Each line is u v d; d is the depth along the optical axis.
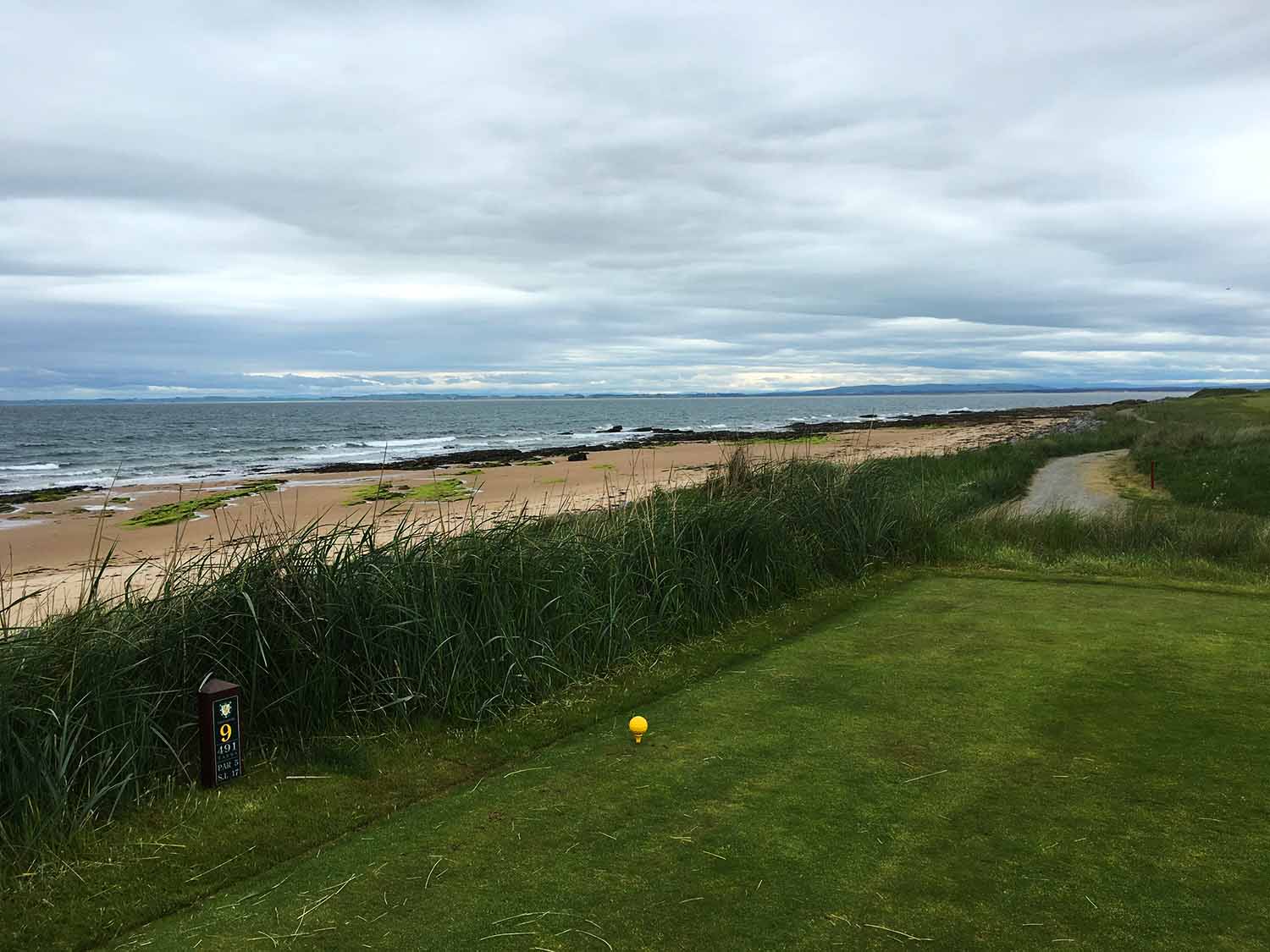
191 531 18.48
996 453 26.23
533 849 3.25
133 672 4.23
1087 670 5.18
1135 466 23.64
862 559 8.91
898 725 4.38
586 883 2.98
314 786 3.97
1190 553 10.05
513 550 5.91
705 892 2.89
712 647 6.18
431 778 4.04
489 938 2.66
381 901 2.92
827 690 5.01
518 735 4.56
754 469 10.04
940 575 8.52
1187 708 4.47
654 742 4.32
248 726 4.55
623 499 8.59
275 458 44.59
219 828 3.56
